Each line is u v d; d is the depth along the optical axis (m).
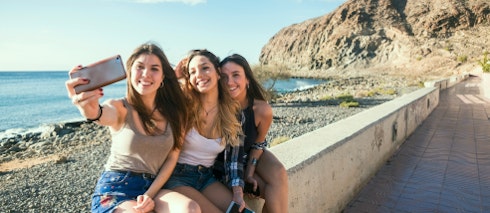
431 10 138.38
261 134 2.64
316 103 26.81
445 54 106.69
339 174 3.86
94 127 20.98
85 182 9.48
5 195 8.57
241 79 2.45
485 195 4.47
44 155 14.20
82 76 1.78
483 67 34.00
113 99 2.08
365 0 160.25
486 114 12.07
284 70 33.28
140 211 1.94
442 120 10.83
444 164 5.87
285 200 2.49
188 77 2.41
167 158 2.20
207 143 2.31
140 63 2.04
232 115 2.38
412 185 4.84
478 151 6.75
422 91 12.38
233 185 2.33
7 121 31.39
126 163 2.09
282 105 26.14
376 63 129.50
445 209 4.05
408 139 7.89
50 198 8.20
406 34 131.12
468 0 130.25
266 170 2.56
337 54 142.12
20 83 122.94
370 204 4.18
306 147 3.51
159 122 2.15
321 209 3.41
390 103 7.96
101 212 2.02
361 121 5.21
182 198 2.00
